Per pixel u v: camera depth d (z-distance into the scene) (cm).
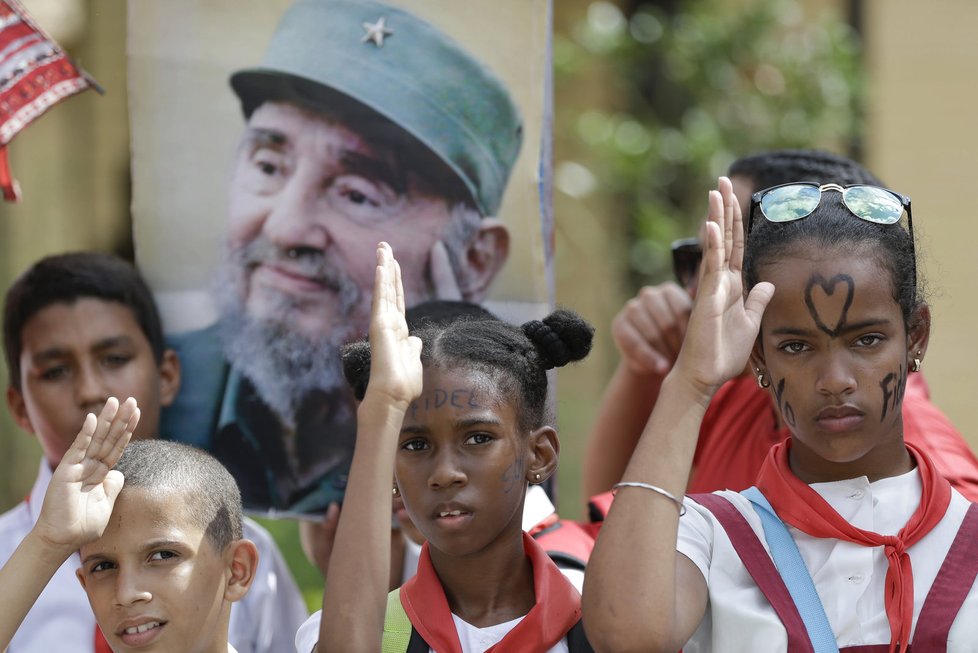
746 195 1207
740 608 812
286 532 2058
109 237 2306
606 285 2436
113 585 848
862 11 2481
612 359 2428
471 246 1119
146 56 1134
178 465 885
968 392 2431
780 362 827
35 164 2275
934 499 824
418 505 848
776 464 862
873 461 840
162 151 1138
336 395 1132
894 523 828
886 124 2486
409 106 1118
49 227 2278
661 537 773
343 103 1123
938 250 2475
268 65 1130
